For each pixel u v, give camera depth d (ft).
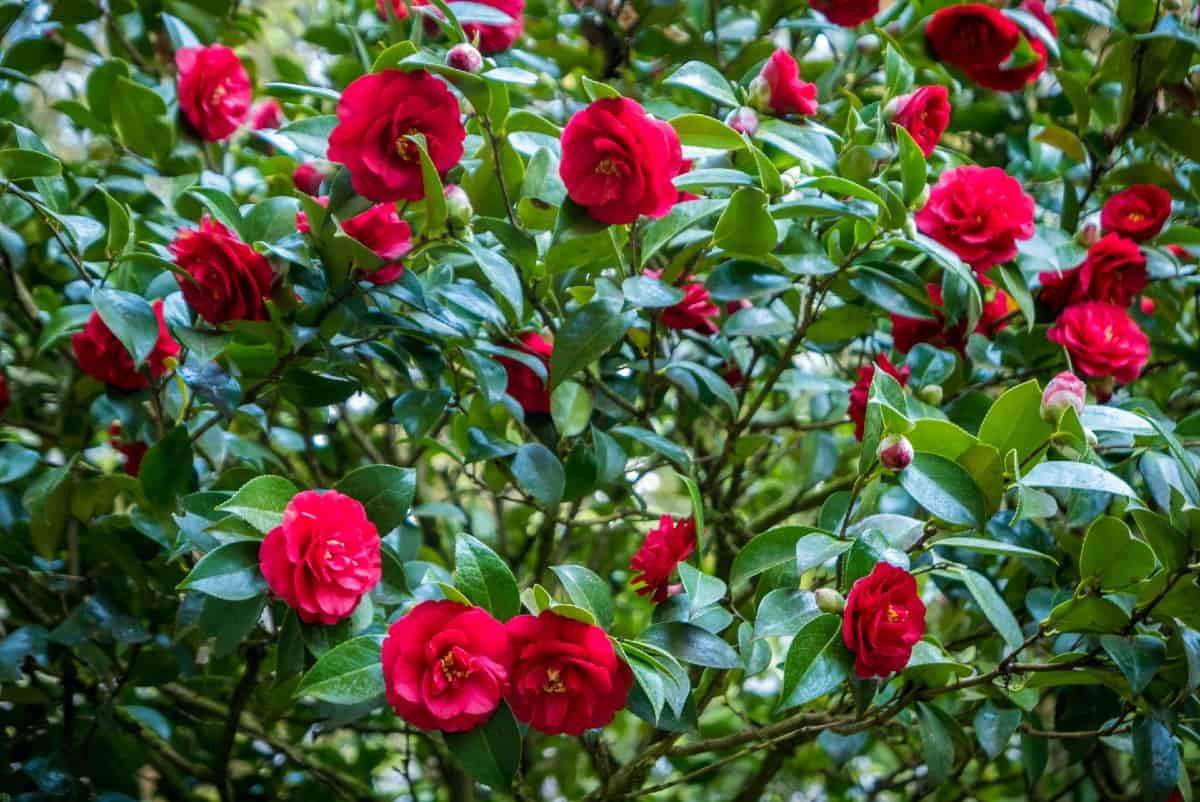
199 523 5.12
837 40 8.25
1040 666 5.24
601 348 5.50
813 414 8.43
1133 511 4.92
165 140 7.55
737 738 6.22
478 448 6.20
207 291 5.49
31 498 6.07
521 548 8.98
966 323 6.80
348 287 5.53
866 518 5.26
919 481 4.89
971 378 7.17
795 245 6.07
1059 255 6.81
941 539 5.17
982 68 7.49
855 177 6.18
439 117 5.03
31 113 10.23
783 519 7.80
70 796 6.58
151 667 6.56
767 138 6.12
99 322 5.98
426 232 5.43
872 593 4.60
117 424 7.29
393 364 6.06
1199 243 7.09
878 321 7.89
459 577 4.74
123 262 5.90
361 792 8.49
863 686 4.81
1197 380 8.53
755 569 5.13
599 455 6.25
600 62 8.75
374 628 5.26
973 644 7.01
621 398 6.50
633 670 4.56
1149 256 7.25
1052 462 4.96
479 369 5.83
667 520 5.49
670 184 5.02
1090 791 9.00
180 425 5.79
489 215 6.08
